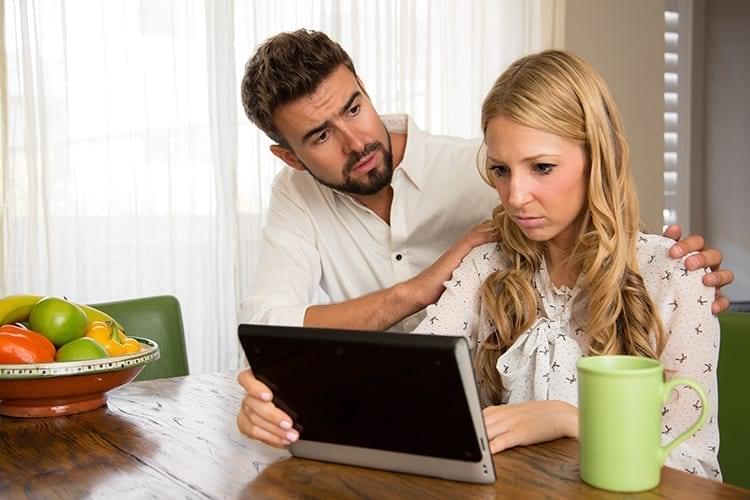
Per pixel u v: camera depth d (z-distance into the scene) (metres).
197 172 2.84
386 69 3.20
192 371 2.85
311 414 0.95
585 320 1.25
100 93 2.69
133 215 2.74
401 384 0.85
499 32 3.47
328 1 3.04
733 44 4.12
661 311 1.18
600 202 1.16
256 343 0.93
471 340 1.39
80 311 1.28
